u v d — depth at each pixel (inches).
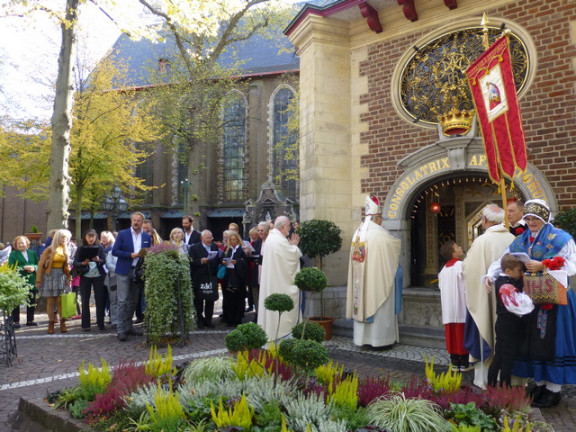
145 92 998.4
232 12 485.4
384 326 271.0
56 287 326.6
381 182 344.5
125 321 300.2
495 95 239.6
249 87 1466.5
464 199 365.1
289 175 1347.2
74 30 454.0
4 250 356.2
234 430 107.4
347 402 123.9
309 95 361.7
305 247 328.8
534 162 277.0
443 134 303.3
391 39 344.8
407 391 132.1
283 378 145.2
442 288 225.1
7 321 244.4
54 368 229.9
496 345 170.9
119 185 1003.3
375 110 350.9
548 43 277.0
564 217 239.3
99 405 134.3
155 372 156.3
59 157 452.8
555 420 159.9
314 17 355.6
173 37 888.3
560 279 158.4
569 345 166.2
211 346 278.2
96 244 343.6
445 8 318.7
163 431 111.5
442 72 321.7
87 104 845.8
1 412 168.4
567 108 267.3
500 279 170.7
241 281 342.0
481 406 125.0
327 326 306.5
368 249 273.6
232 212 1478.8
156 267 277.0
